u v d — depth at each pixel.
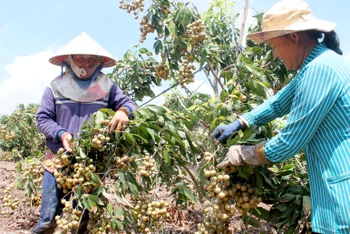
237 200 2.42
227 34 5.09
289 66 2.22
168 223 4.38
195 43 4.08
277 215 2.62
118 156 2.82
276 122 3.29
